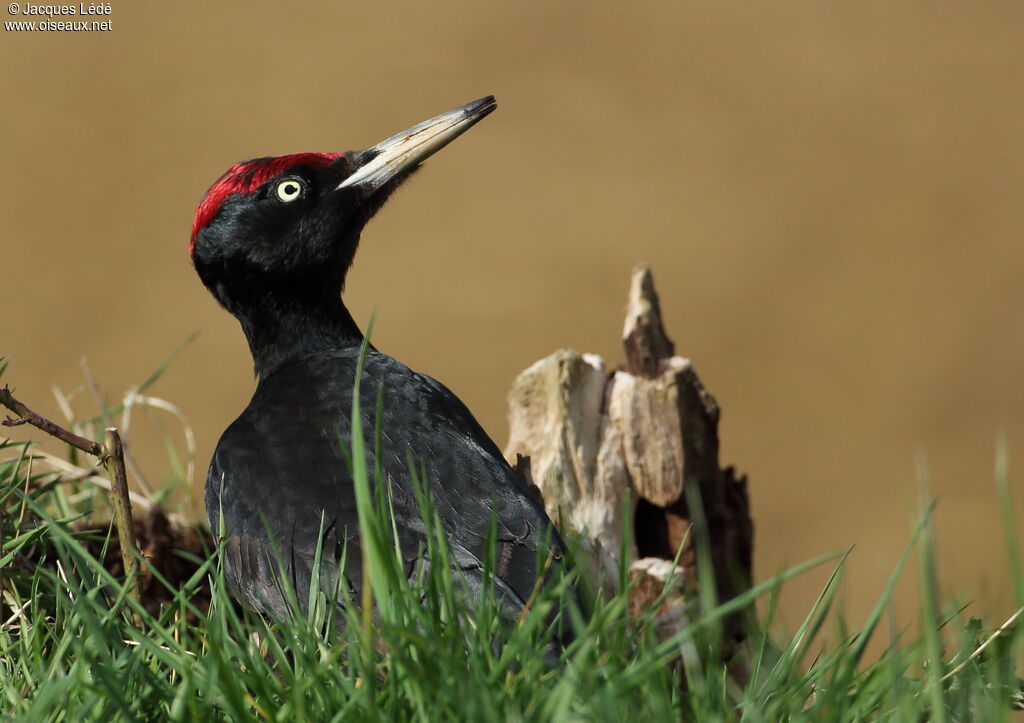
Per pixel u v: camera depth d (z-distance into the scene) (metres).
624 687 4.17
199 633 4.80
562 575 4.73
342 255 7.53
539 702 4.26
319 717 4.38
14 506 6.91
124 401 8.36
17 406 5.79
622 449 7.71
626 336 7.87
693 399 7.77
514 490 5.94
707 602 4.82
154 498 8.07
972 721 4.39
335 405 6.41
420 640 4.12
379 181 7.50
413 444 6.12
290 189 7.36
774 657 5.20
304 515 5.81
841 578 4.70
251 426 6.38
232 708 4.24
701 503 7.79
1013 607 4.61
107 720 4.34
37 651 4.96
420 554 5.38
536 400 7.68
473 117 7.66
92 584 5.74
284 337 7.46
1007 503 4.20
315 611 5.05
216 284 7.54
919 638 4.48
